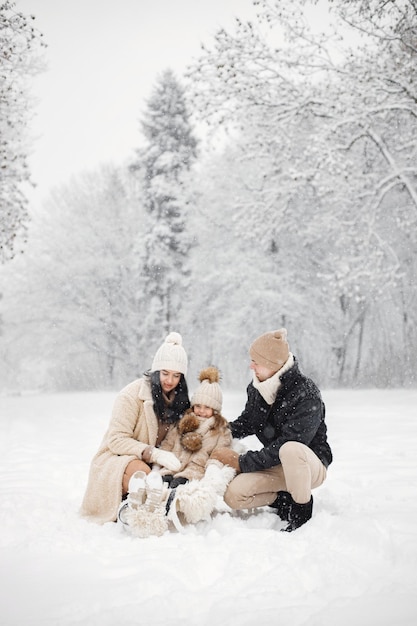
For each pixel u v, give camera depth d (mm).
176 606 2367
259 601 2396
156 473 3525
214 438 4125
